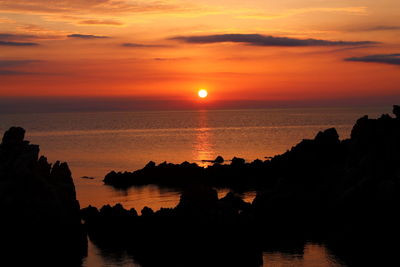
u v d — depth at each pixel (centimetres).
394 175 7700
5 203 6644
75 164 16288
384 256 6303
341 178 8556
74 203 7375
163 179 12162
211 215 6975
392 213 7206
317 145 10394
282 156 11981
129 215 7706
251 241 6838
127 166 15688
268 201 8156
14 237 6575
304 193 8438
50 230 6781
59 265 6203
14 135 7400
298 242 6931
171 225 7112
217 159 16438
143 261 6281
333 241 6944
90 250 6700
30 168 7119
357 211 7681
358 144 8894
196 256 6469
